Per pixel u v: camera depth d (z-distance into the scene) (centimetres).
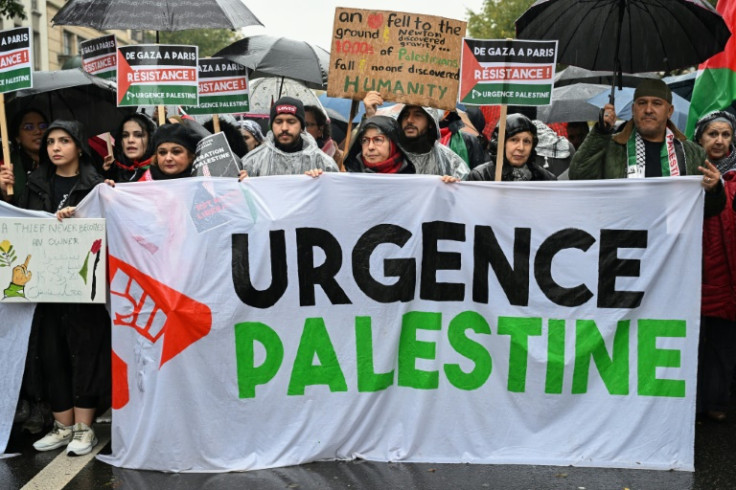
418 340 451
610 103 527
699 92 663
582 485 411
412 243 451
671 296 445
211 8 580
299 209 447
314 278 447
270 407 441
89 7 592
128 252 443
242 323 440
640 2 529
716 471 434
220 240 441
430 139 540
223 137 483
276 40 707
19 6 1281
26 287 452
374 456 444
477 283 451
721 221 505
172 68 502
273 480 416
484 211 452
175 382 434
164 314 435
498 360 448
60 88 600
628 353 446
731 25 646
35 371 471
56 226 449
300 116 521
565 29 551
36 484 414
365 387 446
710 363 520
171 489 406
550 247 449
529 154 507
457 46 511
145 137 549
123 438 441
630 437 440
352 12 507
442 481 414
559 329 448
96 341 463
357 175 450
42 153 481
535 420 446
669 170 493
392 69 510
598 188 446
